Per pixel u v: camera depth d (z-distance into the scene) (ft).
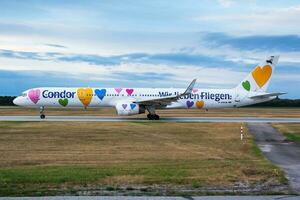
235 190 51.37
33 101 194.18
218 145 104.06
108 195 48.21
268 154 88.53
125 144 104.27
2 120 177.17
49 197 46.85
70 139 113.19
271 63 211.61
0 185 53.06
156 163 74.74
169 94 200.75
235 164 72.90
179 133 132.05
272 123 176.86
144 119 196.24
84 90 196.34
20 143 103.81
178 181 56.39
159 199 46.29
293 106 505.25
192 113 282.77
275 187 53.31
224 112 312.91
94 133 128.67
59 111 297.12
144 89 200.54
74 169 66.18
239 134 130.62
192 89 203.51
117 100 196.85
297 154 88.63
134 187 52.80
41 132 129.39
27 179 56.54
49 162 75.66
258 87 211.41
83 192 49.75
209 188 52.54
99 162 75.97
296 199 46.44
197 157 83.35
